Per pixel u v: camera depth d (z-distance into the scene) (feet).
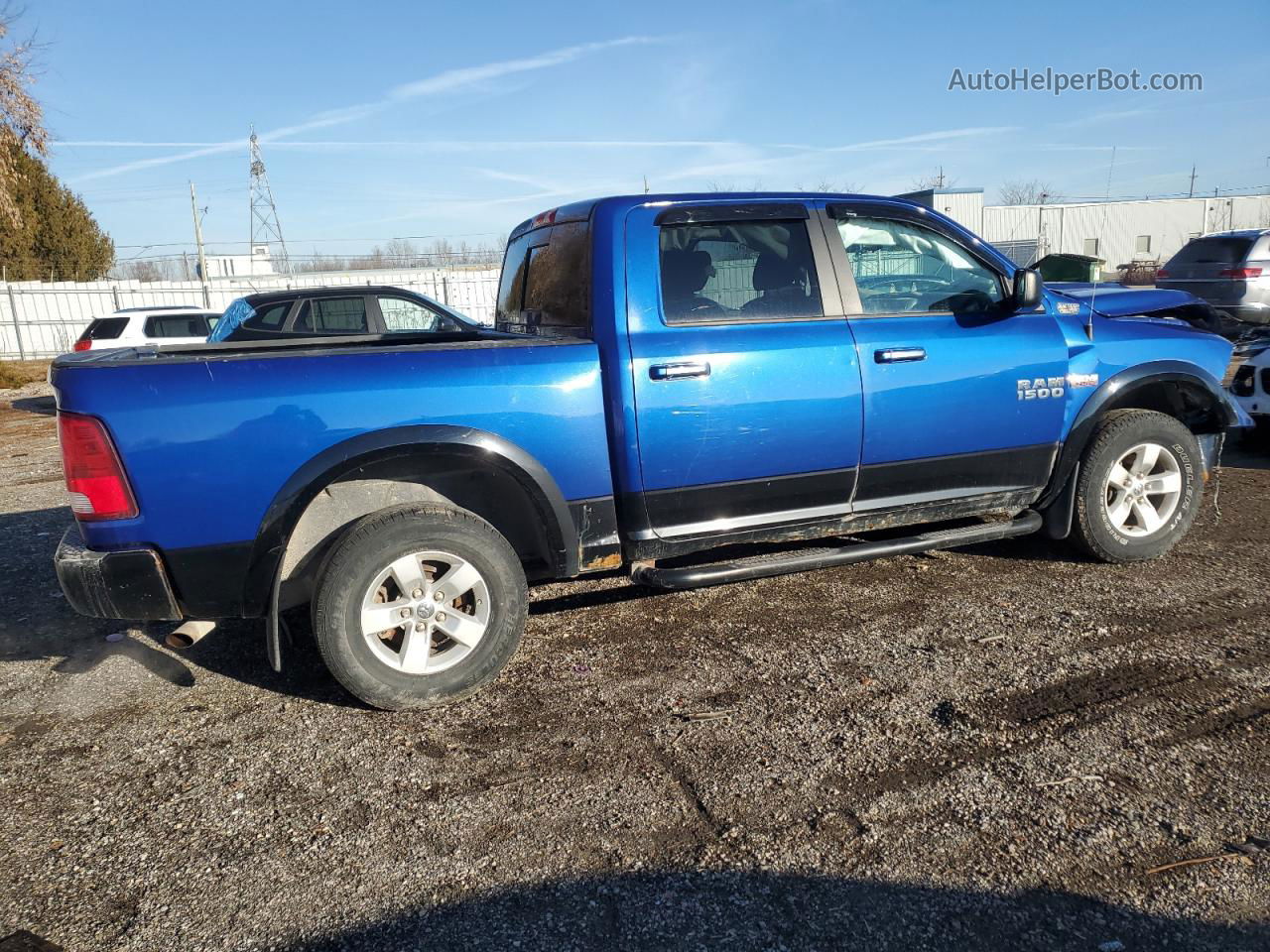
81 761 10.40
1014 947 6.97
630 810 8.96
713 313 12.55
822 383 12.74
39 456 33.83
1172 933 7.04
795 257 13.08
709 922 7.36
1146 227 126.62
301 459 10.55
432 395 11.04
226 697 11.96
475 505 12.40
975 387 13.73
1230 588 14.29
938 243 14.10
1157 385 15.74
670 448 12.15
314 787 9.64
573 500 11.96
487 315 93.15
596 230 12.35
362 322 30.45
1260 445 25.75
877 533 17.75
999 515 18.10
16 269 119.75
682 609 14.42
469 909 7.61
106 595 10.23
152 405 10.06
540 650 13.09
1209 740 9.83
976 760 9.62
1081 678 11.39
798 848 8.26
